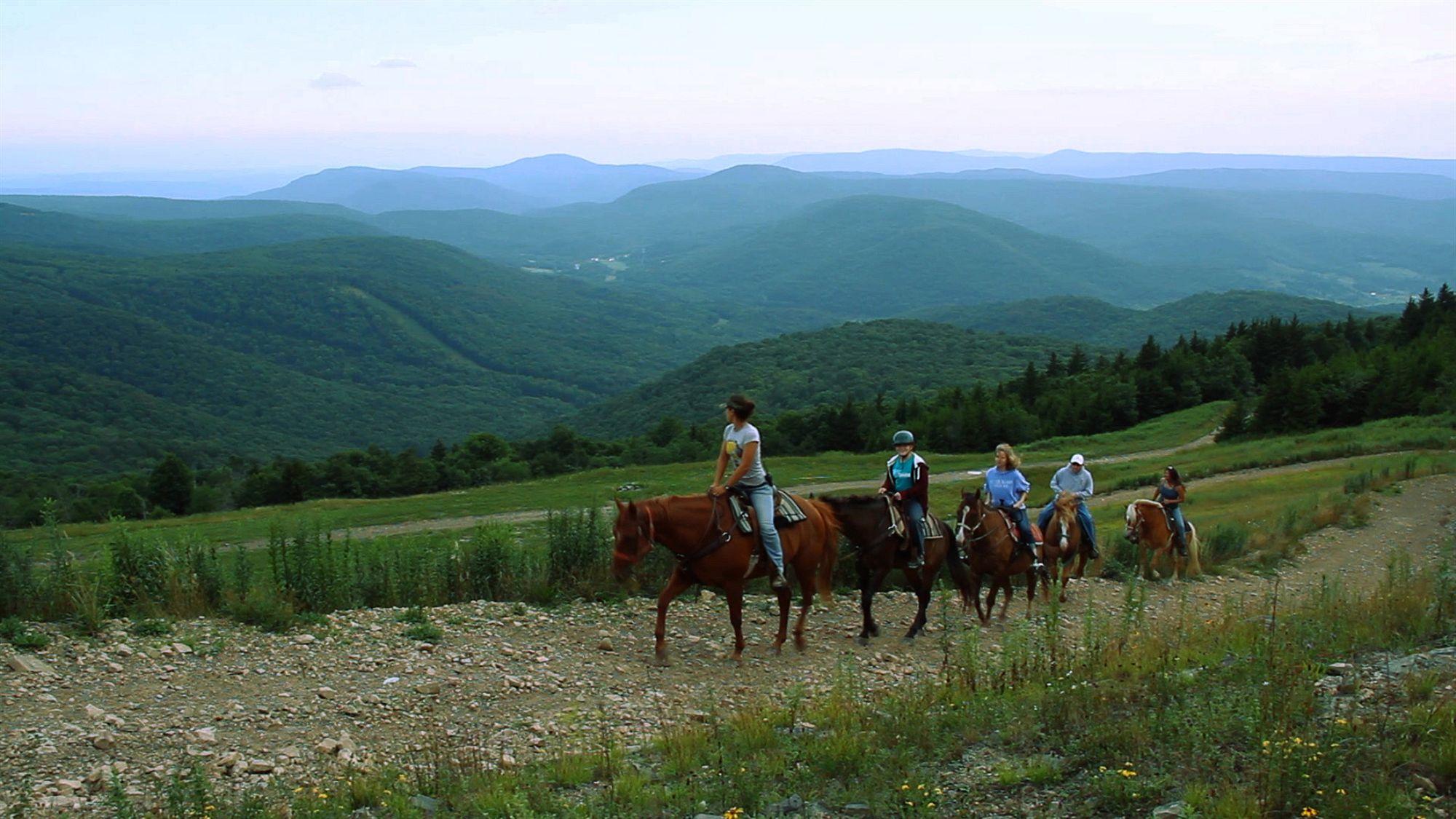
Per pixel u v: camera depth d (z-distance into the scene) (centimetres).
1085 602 1656
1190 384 9506
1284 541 2477
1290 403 7100
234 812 689
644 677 1127
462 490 6500
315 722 941
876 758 741
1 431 15762
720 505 1174
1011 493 1445
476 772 783
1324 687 806
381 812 714
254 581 1360
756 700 1034
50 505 1286
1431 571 1462
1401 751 624
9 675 980
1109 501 4319
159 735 881
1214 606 1659
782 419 10219
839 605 1522
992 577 1464
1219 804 576
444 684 1059
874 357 18962
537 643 1217
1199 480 4888
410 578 1423
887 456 7644
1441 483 3759
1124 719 766
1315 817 553
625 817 666
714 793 700
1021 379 12250
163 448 16088
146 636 1131
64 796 742
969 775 709
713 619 1382
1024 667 966
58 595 1191
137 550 1311
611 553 1493
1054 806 635
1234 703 743
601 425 18038
